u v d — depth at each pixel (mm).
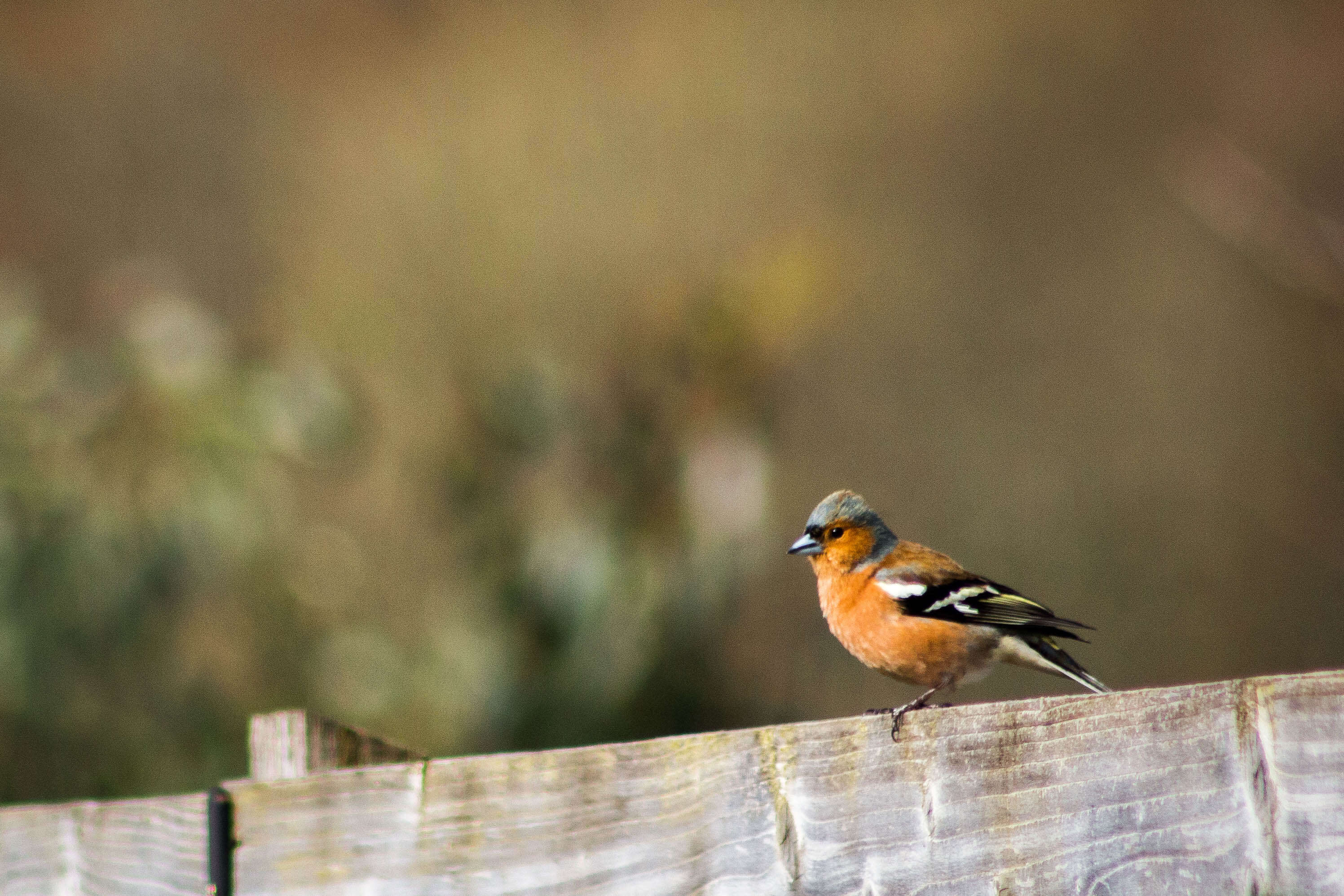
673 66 22906
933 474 16453
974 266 19516
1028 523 15859
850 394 17141
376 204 21078
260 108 23125
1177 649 14477
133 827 5086
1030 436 16812
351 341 17500
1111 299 19047
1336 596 14664
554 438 8992
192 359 9328
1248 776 3361
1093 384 17750
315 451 9508
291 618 9438
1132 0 22734
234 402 9297
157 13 24203
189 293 19500
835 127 21703
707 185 21016
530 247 19594
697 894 4012
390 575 10992
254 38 24328
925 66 22531
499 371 9508
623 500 8773
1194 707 3469
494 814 4355
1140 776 3506
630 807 4152
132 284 10242
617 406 9078
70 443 9133
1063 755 3627
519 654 8688
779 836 3908
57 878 5363
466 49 23922
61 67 23531
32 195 21438
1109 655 14484
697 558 8570
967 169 21156
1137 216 19875
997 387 17531
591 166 21203
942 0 23391
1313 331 17953
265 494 9484
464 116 22531
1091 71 22062
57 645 8914
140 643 9141
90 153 22312
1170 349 18031
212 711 9258
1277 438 16688
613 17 23828
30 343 9398
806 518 15148
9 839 5488
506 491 9016
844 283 18234
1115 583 15125
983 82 21984
